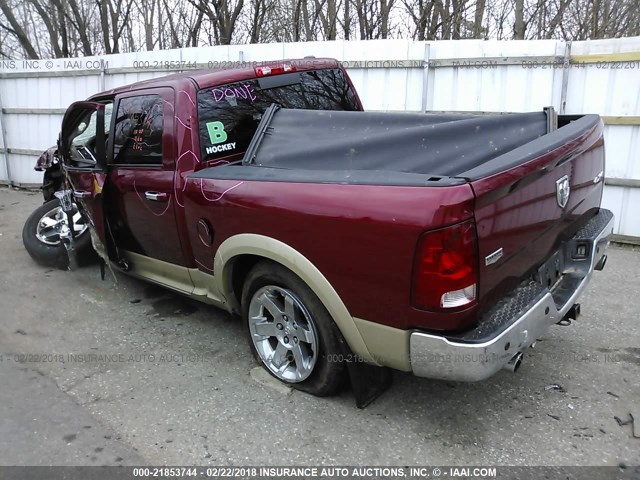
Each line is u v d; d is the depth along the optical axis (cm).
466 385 323
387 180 249
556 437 276
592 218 349
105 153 412
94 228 436
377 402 308
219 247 321
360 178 260
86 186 429
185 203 339
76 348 387
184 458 269
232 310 352
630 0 1091
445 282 226
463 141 293
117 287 504
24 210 849
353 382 290
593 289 465
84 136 459
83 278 530
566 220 300
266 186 289
